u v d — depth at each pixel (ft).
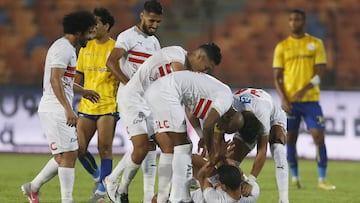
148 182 95.61
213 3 204.33
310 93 129.59
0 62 207.51
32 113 181.27
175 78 83.97
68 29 88.12
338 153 174.81
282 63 131.95
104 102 104.53
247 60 206.18
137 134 91.04
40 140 180.34
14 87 182.09
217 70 203.00
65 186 88.94
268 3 217.15
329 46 197.47
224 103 80.69
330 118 175.52
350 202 109.70
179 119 83.15
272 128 88.94
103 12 105.81
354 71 196.65
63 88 86.43
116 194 94.12
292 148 128.26
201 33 208.85
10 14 213.66
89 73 105.60
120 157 170.91
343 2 212.43
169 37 212.02
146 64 91.30
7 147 181.27
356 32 199.52
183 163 83.35
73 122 85.35
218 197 80.48
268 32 211.20
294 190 123.44
